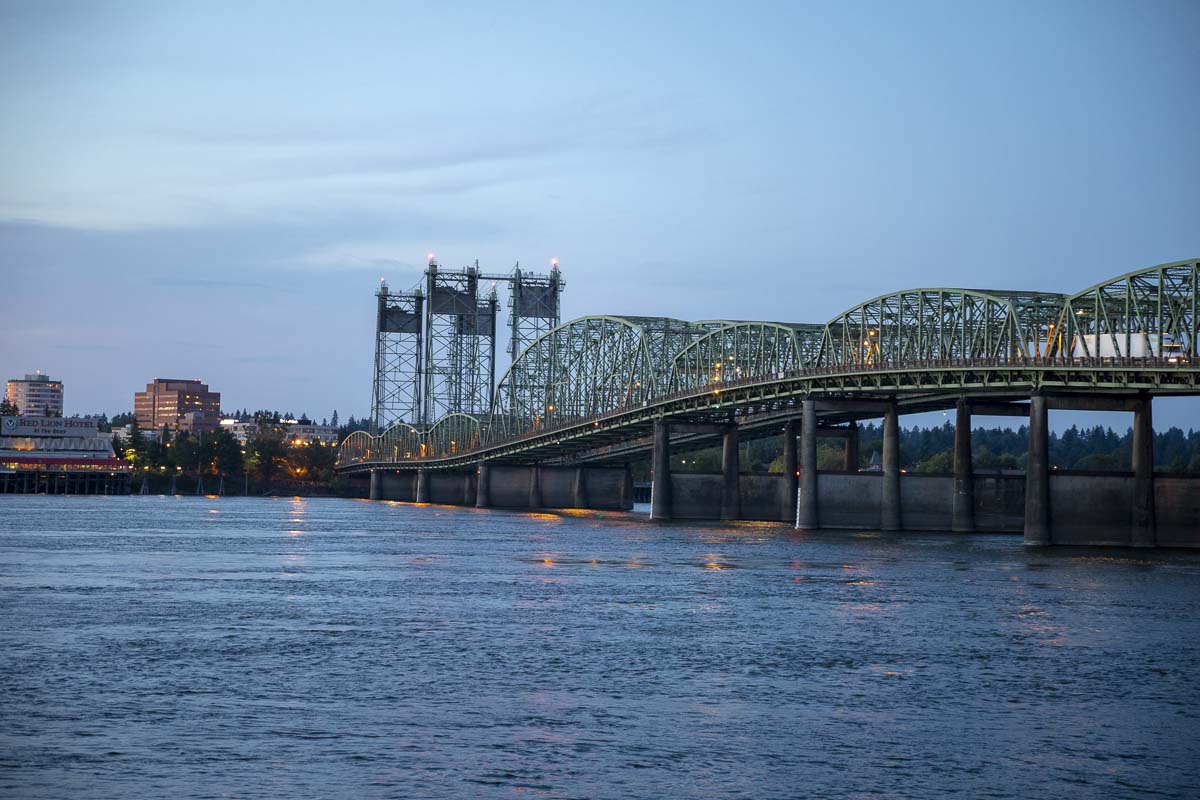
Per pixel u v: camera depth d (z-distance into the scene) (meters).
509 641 73.81
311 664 66.12
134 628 77.38
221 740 51.00
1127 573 113.44
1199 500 144.25
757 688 61.38
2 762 47.75
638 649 71.38
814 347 198.38
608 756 49.47
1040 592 98.62
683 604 91.19
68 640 72.50
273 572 114.19
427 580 107.81
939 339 160.62
